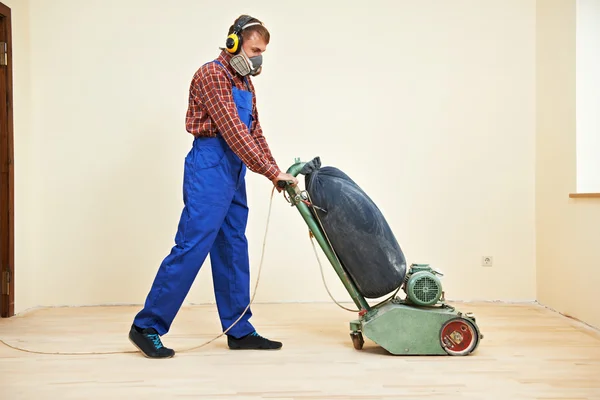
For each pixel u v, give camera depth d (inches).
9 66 134.5
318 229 100.0
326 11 148.9
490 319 126.5
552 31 137.6
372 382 81.7
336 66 149.0
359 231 95.4
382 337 95.9
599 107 124.1
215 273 103.1
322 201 96.7
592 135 124.3
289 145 148.6
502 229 149.0
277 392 77.5
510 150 148.9
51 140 145.6
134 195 146.3
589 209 118.6
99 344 105.3
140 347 96.0
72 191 145.7
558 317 128.7
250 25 95.9
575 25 124.9
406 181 149.0
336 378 83.7
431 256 148.7
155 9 146.8
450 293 148.7
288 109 148.6
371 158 148.9
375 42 149.1
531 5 148.7
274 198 147.9
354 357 95.7
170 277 95.1
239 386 80.1
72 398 75.0
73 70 145.9
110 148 146.0
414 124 149.1
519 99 149.2
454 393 76.8
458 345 96.3
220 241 102.8
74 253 145.7
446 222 149.2
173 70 146.8
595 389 78.4
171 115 146.6
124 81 146.2
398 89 149.2
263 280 147.8
